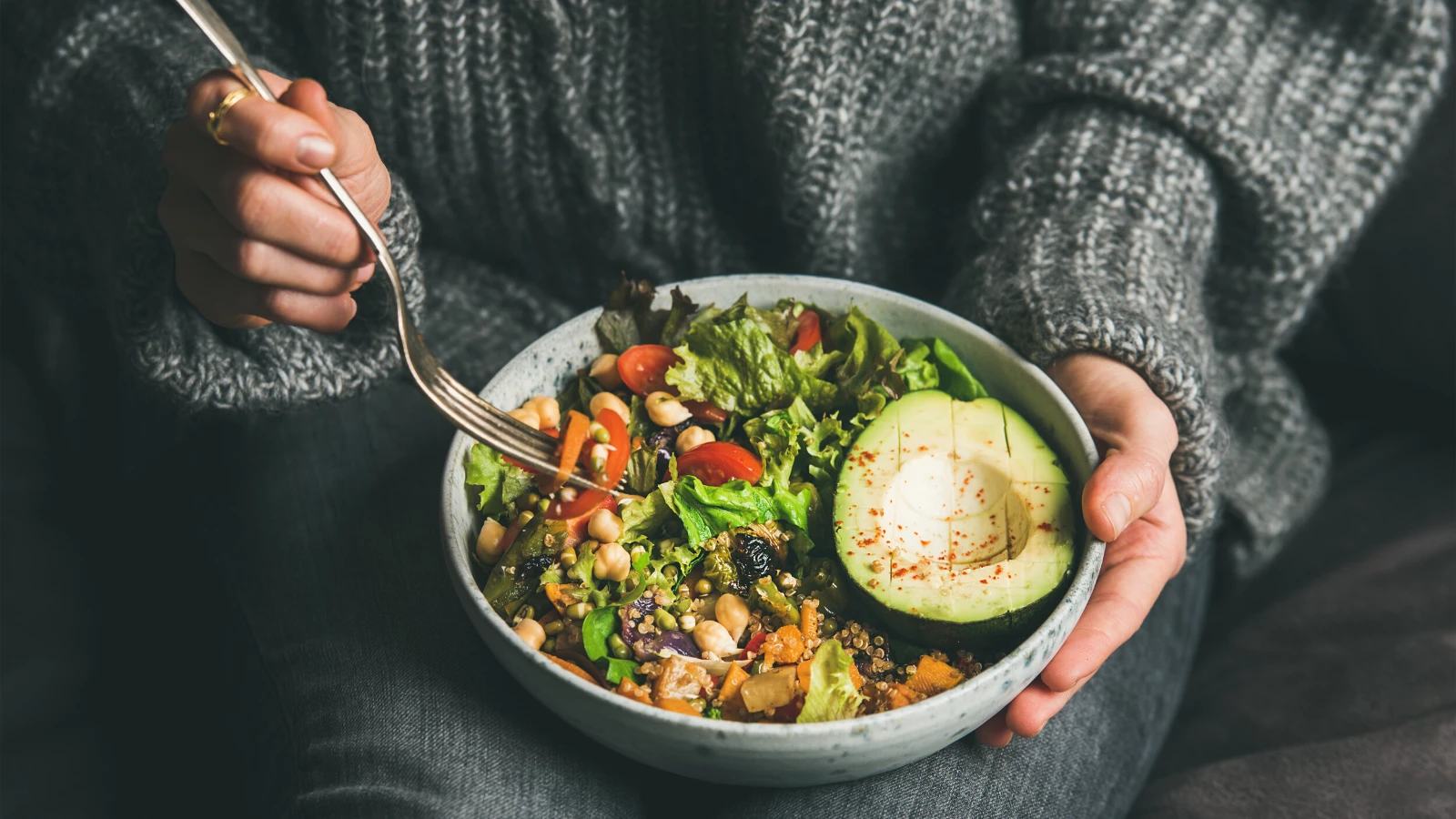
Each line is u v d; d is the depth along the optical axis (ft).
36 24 3.74
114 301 3.29
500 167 4.02
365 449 3.85
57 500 4.93
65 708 4.34
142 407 4.12
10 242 4.19
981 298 3.62
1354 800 3.44
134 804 4.10
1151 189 3.81
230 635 3.62
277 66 3.83
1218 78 3.97
